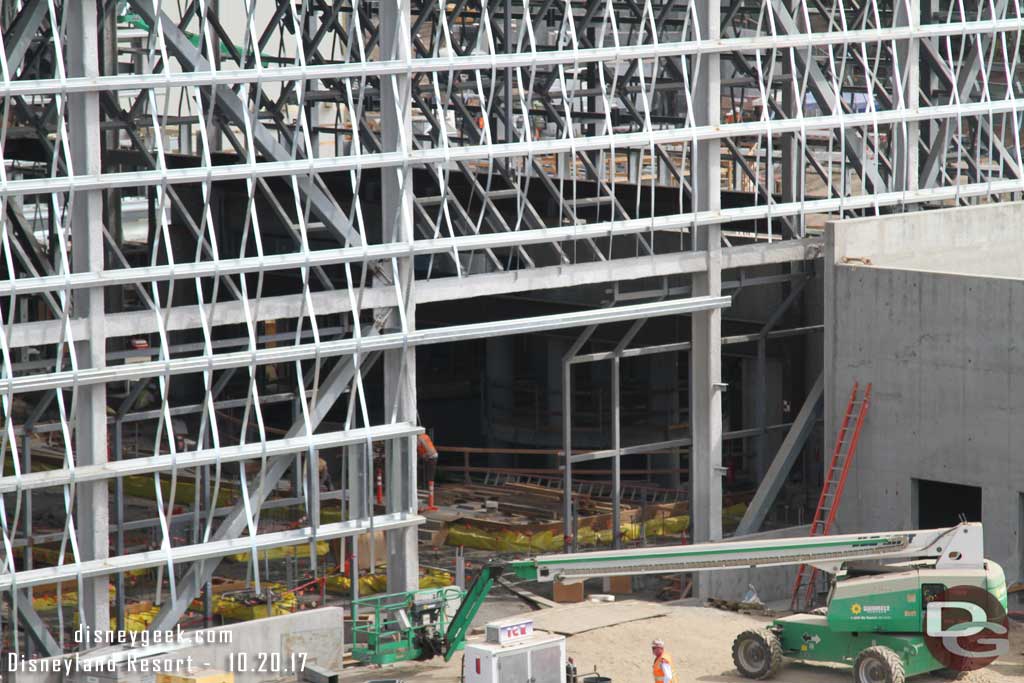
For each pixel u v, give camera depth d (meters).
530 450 85.62
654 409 87.88
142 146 61.81
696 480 70.06
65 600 65.50
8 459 82.12
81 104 52.84
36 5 53.81
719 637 61.16
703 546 54.72
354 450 60.31
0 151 51.19
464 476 91.31
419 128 106.12
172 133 121.62
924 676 55.66
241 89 56.34
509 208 88.94
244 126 56.25
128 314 54.38
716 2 67.19
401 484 60.72
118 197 71.00
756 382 73.31
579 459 67.62
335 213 58.72
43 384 52.03
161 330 54.84
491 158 61.66
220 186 95.62
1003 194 80.62
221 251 96.19
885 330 67.38
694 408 69.75
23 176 89.50
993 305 63.94
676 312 67.44
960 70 77.75
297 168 56.88
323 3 84.69
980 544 54.31
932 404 66.12
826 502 69.81
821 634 55.81
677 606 66.69
